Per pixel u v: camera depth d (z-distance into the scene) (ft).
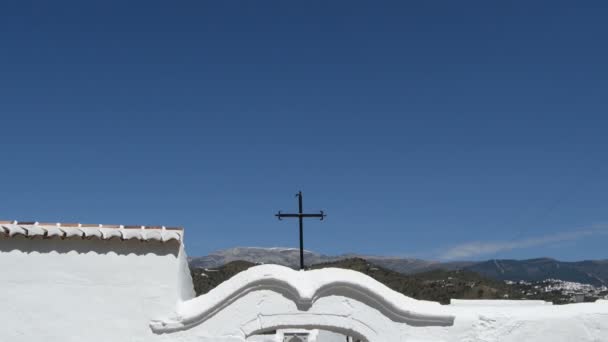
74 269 44.01
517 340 44.83
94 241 44.57
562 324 45.19
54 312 43.27
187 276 50.90
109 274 44.19
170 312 43.88
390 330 44.91
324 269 46.16
